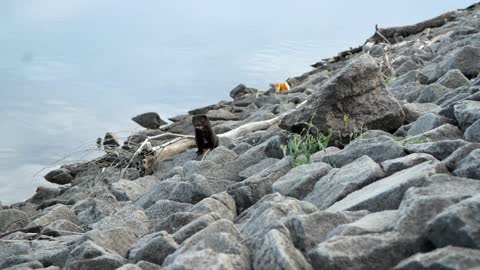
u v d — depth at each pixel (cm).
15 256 557
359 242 356
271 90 1927
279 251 358
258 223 452
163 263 430
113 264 464
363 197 452
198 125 943
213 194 638
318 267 353
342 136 732
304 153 650
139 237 571
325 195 522
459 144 534
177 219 532
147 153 1001
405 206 383
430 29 2006
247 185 616
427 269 318
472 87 775
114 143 1441
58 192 1184
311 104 743
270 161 743
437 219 345
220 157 832
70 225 692
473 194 396
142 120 1778
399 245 354
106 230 540
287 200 477
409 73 1098
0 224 840
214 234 409
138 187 852
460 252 320
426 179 433
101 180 1025
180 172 831
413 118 768
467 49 1023
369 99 742
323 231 401
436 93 869
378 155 587
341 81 730
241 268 373
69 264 459
